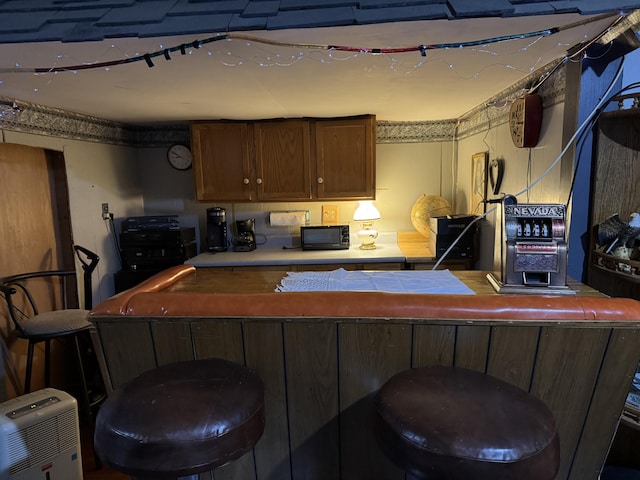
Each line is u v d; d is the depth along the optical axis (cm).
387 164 360
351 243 364
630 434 163
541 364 119
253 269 315
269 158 329
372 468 133
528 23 128
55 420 169
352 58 166
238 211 368
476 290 145
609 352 115
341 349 124
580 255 171
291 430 133
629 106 163
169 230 322
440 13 119
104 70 176
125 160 346
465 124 330
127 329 129
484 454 84
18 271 251
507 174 241
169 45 140
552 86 183
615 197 165
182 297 129
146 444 91
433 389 102
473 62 177
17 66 165
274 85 212
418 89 229
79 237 289
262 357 127
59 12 138
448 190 362
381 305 120
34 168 262
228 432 95
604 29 135
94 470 205
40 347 263
